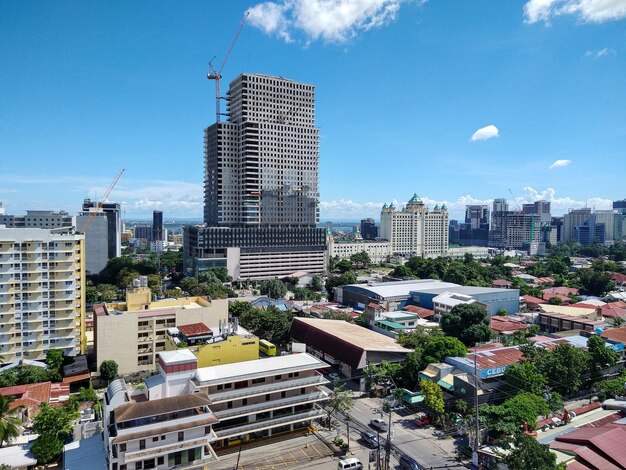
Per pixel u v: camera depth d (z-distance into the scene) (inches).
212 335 5580.7
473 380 4911.4
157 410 3430.1
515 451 3230.8
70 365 6200.8
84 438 4168.3
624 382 4955.7
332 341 6451.8
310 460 3986.2
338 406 4598.9
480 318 6914.4
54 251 6422.2
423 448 4148.6
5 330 6195.9
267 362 4532.5
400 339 6673.2
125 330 6077.8
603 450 3496.6
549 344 6131.9
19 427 4328.3
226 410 4079.7
